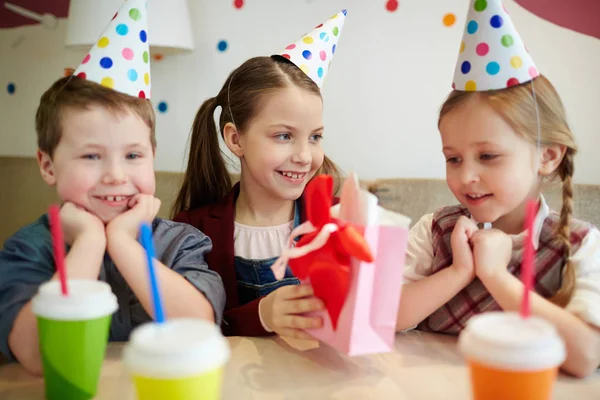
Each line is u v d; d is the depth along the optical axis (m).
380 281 0.67
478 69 0.89
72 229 0.88
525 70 0.90
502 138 0.87
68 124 0.89
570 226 0.96
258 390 0.69
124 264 0.86
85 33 1.92
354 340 0.67
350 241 0.63
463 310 0.98
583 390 0.71
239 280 1.29
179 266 0.98
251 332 0.92
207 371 0.53
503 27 0.88
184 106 2.27
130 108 0.92
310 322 0.75
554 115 0.93
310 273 0.74
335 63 2.19
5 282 0.84
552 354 0.53
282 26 2.21
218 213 1.32
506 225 0.99
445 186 1.95
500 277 0.84
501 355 0.53
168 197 2.03
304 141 1.23
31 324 0.76
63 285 0.63
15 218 2.16
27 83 2.33
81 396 0.65
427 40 2.17
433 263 1.05
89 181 0.90
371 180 2.03
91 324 0.63
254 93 1.24
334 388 0.69
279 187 1.25
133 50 0.94
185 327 0.57
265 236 1.32
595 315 0.79
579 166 2.16
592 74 2.12
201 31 2.22
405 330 0.95
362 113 2.22
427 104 2.20
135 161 0.93
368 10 2.17
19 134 2.37
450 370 0.75
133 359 0.53
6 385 0.72
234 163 1.90
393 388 0.70
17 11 2.25
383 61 2.19
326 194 0.72
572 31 2.10
